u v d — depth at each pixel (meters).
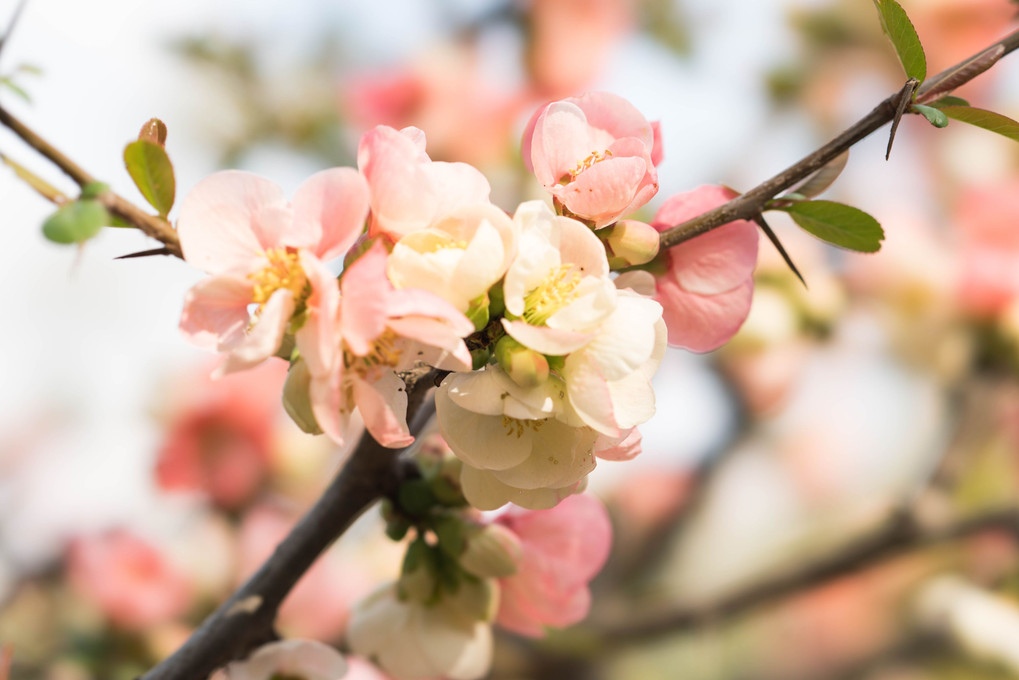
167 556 1.36
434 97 1.61
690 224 0.84
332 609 1.32
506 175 1.52
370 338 0.78
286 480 1.42
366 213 0.79
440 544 0.88
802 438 2.04
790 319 1.39
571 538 0.90
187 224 0.79
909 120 1.81
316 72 1.69
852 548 1.25
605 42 1.72
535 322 0.80
